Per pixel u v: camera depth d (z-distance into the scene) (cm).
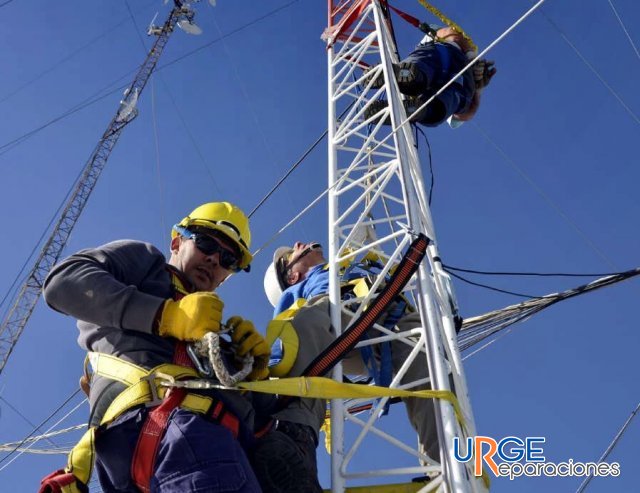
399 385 667
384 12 1054
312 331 618
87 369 492
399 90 891
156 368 434
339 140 905
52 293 446
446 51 905
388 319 686
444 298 702
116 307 439
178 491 396
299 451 497
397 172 797
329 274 720
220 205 572
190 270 536
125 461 418
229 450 412
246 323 468
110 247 486
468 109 964
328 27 1099
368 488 585
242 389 451
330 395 485
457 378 652
